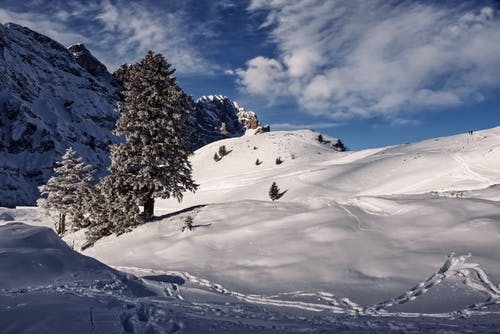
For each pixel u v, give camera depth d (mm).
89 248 24594
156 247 20328
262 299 11883
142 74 27047
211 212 24453
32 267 11078
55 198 47562
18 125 176375
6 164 155500
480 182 44375
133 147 25875
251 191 71812
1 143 167875
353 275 13367
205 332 6871
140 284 12328
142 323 7062
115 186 25828
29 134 176625
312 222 19484
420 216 18203
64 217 47844
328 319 8797
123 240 23531
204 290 12883
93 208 26969
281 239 17953
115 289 10789
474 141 78062
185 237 20688
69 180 48594
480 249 13836
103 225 26312
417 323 8305
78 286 10359
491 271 12062
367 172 67000
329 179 67000
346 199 22719
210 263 16547
